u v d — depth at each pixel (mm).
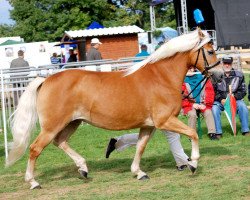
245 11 33750
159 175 8406
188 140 11234
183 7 31391
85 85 7934
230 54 14453
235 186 7281
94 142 11953
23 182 8617
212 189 7238
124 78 8000
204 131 12234
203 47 8062
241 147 10180
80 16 49406
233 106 11281
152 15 33438
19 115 7980
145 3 52656
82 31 30656
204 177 8016
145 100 7914
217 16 33594
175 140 8547
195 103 10891
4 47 29859
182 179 8000
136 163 8281
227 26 33625
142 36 30812
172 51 7969
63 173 9102
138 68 8062
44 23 50938
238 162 8859
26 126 7977
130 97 7895
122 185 7910
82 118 8039
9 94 13812
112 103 7891
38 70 14000
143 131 8273
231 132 11953
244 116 11414
